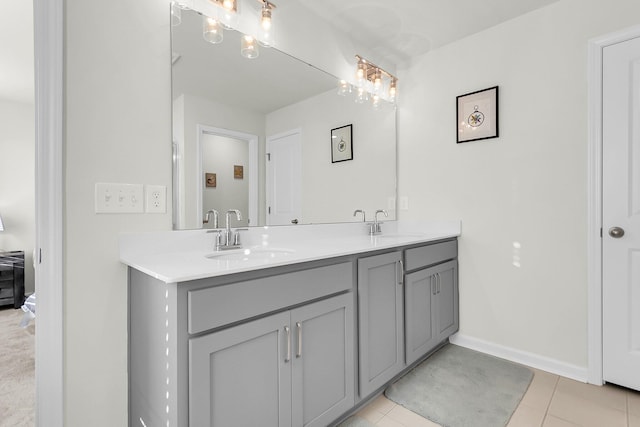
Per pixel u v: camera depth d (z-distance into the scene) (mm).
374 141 2496
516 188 2117
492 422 1509
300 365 1277
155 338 1105
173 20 1452
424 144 2557
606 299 1805
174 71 1455
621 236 1752
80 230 1208
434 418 1545
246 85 1739
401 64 2699
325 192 2164
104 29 1261
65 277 1178
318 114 2105
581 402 1662
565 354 1945
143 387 1204
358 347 1564
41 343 1163
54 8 1151
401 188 2697
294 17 1958
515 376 1918
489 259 2240
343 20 2143
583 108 1873
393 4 1973
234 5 1624
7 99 3725
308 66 2043
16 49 2627
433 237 2111
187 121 1503
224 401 1053
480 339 2287
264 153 1819
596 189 1827
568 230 1928
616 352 1776
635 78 1718
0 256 3494
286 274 1239
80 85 1207
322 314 1371
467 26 2211
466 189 2338
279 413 1204
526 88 2074
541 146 2018
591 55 1834
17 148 3811
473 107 2291
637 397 1698
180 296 966
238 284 1089
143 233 1355
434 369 2012
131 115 1328
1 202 3711
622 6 1750
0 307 3535
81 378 1213
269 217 1852
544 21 2004
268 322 1168
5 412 1645
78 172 1203
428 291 2066
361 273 1575
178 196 1473
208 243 1563
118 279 1292
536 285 2049
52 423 1166
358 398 1559
